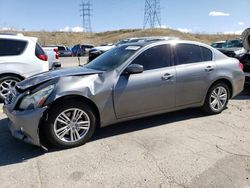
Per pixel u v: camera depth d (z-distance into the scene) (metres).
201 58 5.52
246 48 6.93
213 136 4.71
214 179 3.38
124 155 4.04
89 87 4.32
